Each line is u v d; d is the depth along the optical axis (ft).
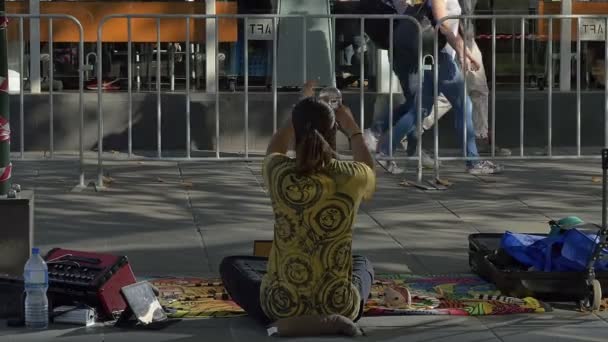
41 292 23.48
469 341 22.98
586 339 23.17
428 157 42.04
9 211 25.89
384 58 45.52
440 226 33.37
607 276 25.48
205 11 45.88
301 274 22.45
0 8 26.27
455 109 40.65
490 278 26.89
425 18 40.47
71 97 44.75
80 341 22.74
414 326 23.91
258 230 32.55
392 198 37.11
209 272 28.25
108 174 40.57
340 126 23.48
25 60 44.93
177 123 45.42
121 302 24.38
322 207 22.18
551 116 42.75
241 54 45.60
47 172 40.91
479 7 46.50
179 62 45.52
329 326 22.70
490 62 46.03
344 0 44.98
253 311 23.52
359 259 24.73
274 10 45.60
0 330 23.32
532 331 23.68
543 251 26.35
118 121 45.11
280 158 22.61
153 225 33.01
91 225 32.91
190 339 22.94
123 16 38.78
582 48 46.60
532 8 47.26
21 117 38.68
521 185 39.45
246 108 39.83
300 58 44.88
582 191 38.50
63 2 45.55
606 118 40.19
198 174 40.86
